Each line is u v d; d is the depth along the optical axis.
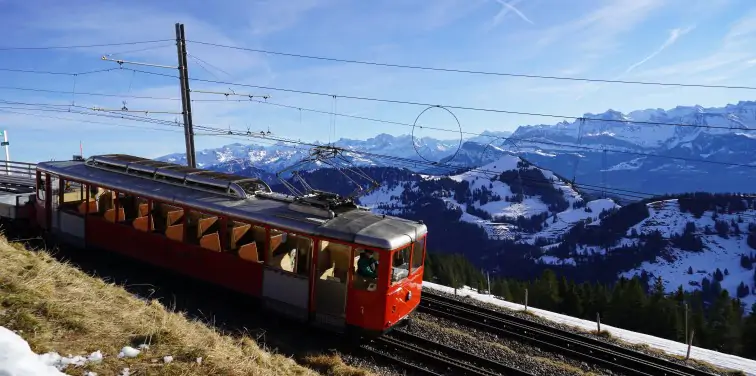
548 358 13.63
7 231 19.45
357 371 10.96
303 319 12.95
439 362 12.14
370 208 14.80
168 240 15.46
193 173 16.08
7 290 7.56
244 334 11.84
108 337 7.15
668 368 13.38
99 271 16.47
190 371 6.73
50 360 6.04
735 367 14.60
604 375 12.85
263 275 13.58
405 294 12.99
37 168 19.36
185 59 23.02
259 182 15.88
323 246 13.09
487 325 15.36
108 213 16.94
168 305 14.02
